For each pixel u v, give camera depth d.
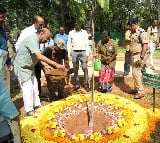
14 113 1.30
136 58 3.25
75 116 2.71
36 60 2.80
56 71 3.11
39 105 2.98
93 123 2.57
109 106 2.81
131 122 2.52
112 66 3.57
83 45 3.62
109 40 3.53
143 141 2.32
